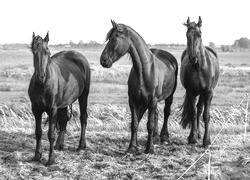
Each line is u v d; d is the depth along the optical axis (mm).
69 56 10836
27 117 15914
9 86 25672
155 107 10414
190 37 10789
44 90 8953
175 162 9703
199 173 8680
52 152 9266
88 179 8383
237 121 15875
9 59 70938
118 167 9234
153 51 11805
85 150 10805
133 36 9945
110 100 20750
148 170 9055
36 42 8547
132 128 10477
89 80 11172
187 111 12422
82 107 11102
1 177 8312
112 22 9883
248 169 9133
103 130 14242
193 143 11820
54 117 9242
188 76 11531
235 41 165125
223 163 9586
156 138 12031
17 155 9719
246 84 30000
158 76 10406
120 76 35125
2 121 15023
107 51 9789
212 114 16250
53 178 8352
